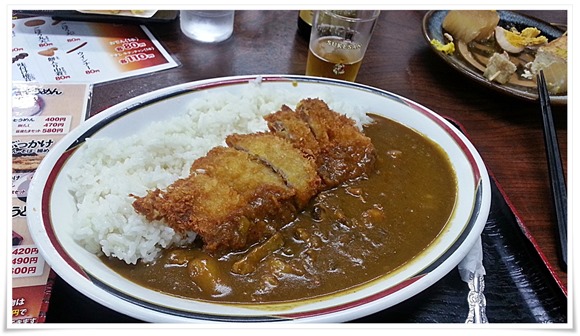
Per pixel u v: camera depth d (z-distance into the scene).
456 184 0.35
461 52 0.55
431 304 0.29
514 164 0.42
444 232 0.31
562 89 0.49
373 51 0.55
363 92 0.42
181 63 0.49
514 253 0.33
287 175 0.32
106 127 0.34
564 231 0.34
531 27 0.60
